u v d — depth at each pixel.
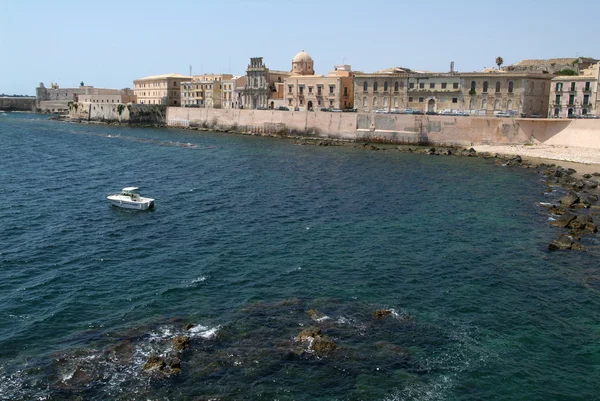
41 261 43.06
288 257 44.66
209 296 36.56
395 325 32.59
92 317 33.34
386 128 135.50
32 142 131.75
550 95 132.25
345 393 25.91
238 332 31.27
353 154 115.69
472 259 44.69
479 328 32.56
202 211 60.50
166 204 63.97
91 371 27.11
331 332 31.48
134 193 64.12
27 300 35.66
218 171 90.19
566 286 39.09
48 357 28.41
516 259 44.75
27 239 48.59
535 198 69.00
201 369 27.42
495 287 38.81
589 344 30.94
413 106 143.38
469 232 52.72
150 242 48.50
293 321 32.81
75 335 30.97
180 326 32.03
